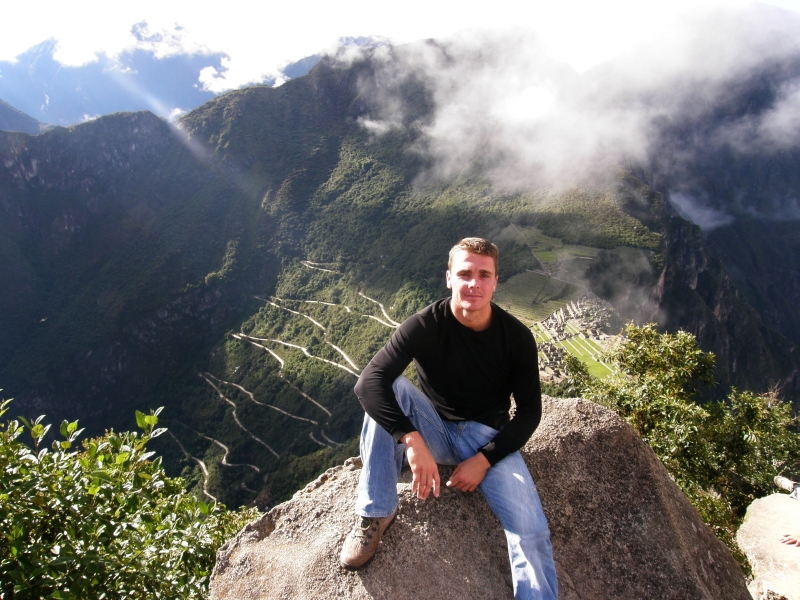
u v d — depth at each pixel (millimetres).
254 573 3375
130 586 3953
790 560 5984
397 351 3100
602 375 49000
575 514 3482
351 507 3510
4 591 3652
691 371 12023
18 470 3861
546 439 3775
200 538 4922
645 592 3240
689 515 3869
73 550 3721
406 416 3043
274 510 3688
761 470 12883
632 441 3854
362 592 3039
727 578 3715
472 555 3191
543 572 2900
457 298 2975
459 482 3072
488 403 3293
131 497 3980
